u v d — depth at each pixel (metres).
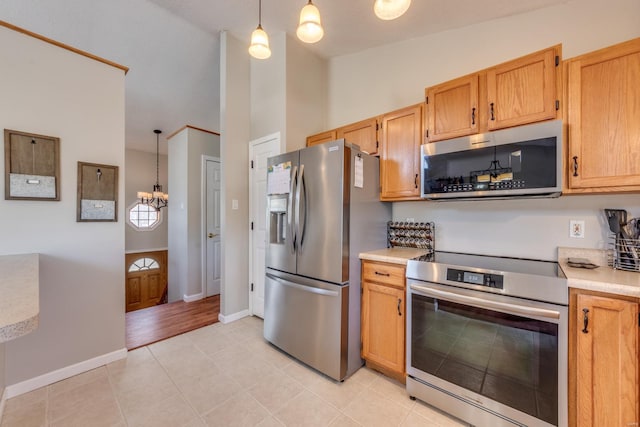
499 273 1.40
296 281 2.12
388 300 1.88
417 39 2.43
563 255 1.71
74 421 1.50
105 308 2.07
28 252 1.76
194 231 3.86
